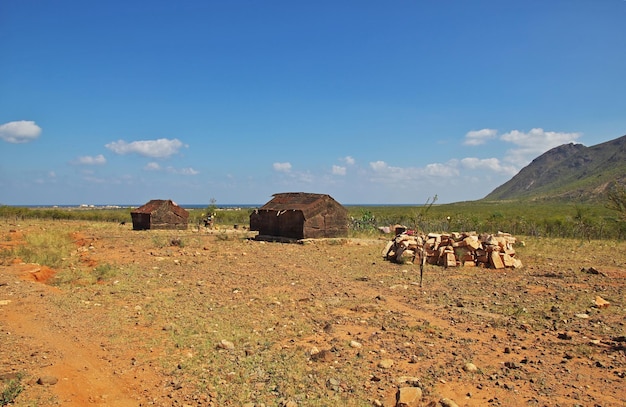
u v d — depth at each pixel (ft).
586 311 34.76
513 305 37.22
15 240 80.38
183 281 46.57
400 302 38.55
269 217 99.45
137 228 131.03
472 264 60.13
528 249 80.64
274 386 20.66
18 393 18.70
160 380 21.26
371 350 25.63
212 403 18.97
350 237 105.50
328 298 39.47
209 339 27.27
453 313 34.58
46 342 25.59
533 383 21.07
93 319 30.76
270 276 50.62
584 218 129.29
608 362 23.70
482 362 23.94
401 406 18.40
